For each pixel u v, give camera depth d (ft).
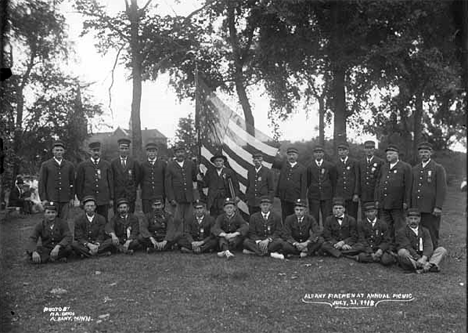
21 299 16.76
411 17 24.08
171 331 14.26
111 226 23.41
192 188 26.05
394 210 23.61
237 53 29.43
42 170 24.07
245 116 29.37
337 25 26.73
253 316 15.39
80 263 21.57
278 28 27.78
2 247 23.40
